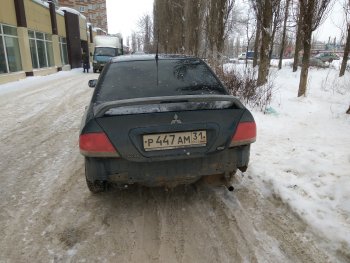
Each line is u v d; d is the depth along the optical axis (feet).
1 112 28.50
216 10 47.96
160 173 9.46
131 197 11.56
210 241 8.96
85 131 9.16
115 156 9.01
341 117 23.62
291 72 70.33
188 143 9.25
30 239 9.23
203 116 9.37
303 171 13.08
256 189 11.92
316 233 9.11
